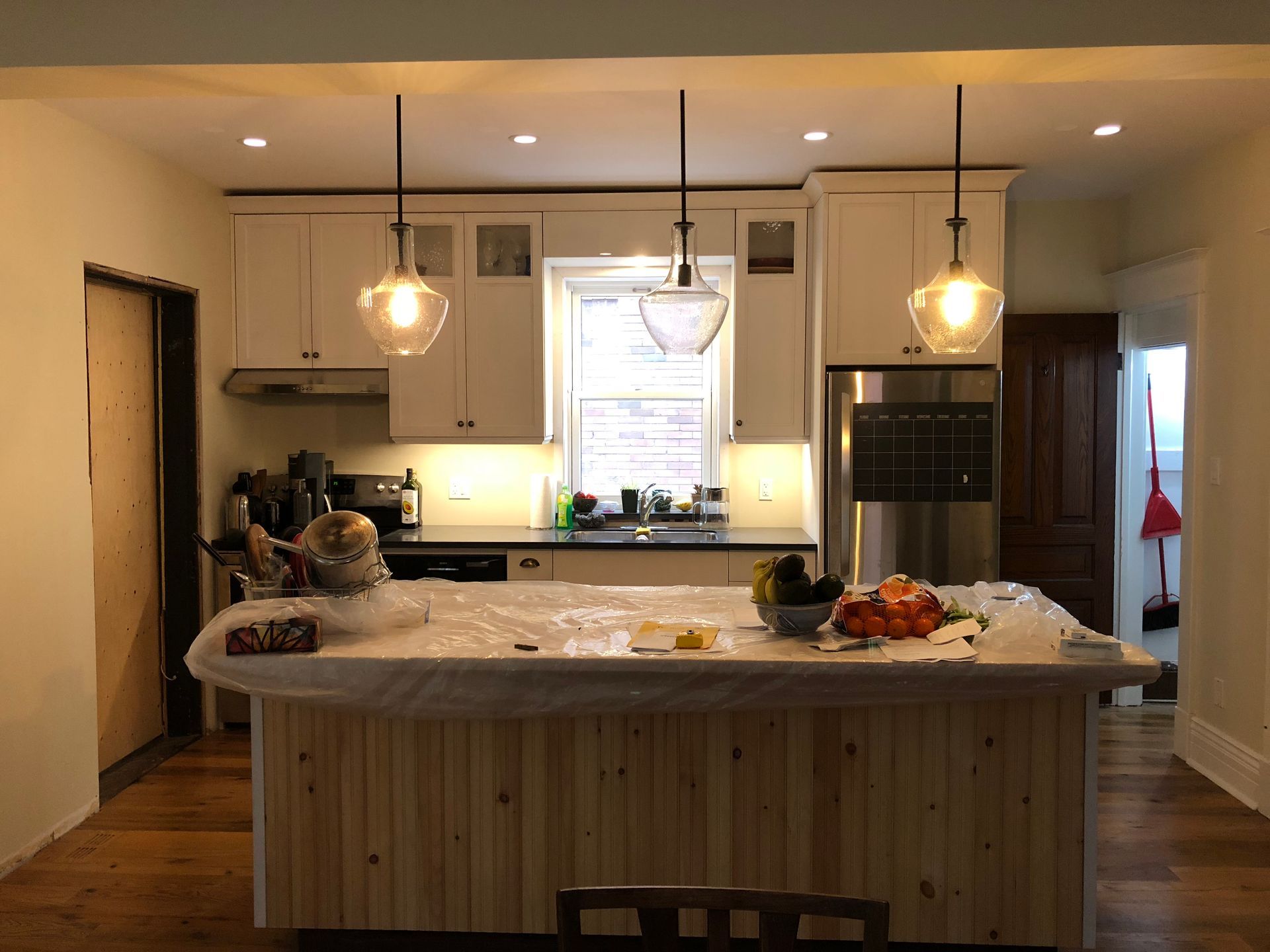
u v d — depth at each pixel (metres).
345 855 2.66
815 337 4.61
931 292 2.71
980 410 4.34
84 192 3.62
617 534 4.88
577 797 2.62
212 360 4.60
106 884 3.12
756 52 2.38
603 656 2.45
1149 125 3.72
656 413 5.27
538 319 4.79
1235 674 3.89
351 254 4.78
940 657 2.42
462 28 2.39
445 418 4.84
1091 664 2.39
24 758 3.27
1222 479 3.99
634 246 4.72
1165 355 5.43
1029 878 2.57
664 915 1.30
